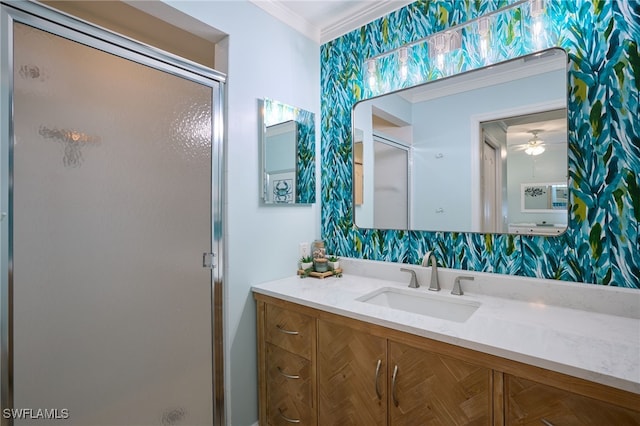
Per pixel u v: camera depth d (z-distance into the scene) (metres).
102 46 1.22
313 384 1.49
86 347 1.19
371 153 1.95
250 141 1.75
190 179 1.51
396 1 1.81
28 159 1.05
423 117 1.72
